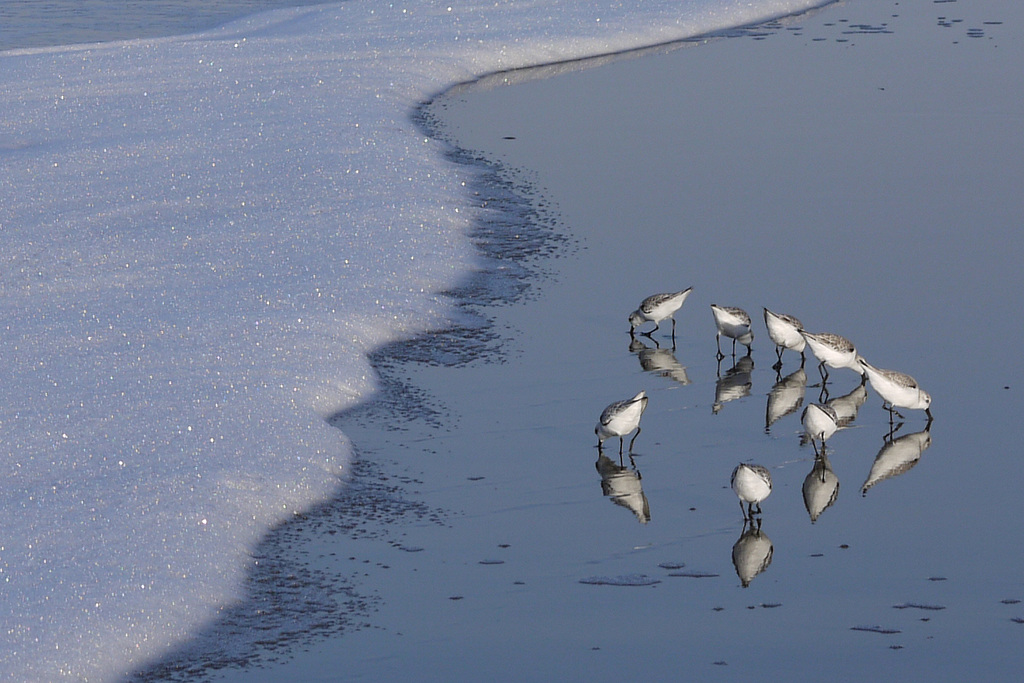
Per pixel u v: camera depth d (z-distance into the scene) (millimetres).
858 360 12742
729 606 9617
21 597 9336
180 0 38969
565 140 23281
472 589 9938
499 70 29078
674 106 25438
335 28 32156
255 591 9914
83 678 8680
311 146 21828
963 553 10312
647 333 15273
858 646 9023
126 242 17062
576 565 10281
